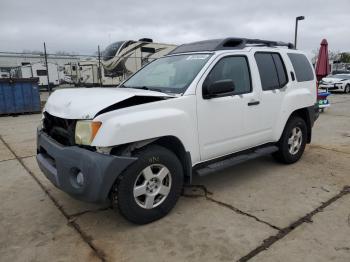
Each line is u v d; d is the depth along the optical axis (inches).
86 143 120.7
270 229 129.8
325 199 157.0
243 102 165.3
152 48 845.8
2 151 261.6
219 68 157.8
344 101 655.1
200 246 119.6
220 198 159.9
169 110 135.2
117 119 119.9
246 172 196.4
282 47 206.5
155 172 136.9
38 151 156.9
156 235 127.6
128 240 124.7
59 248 120.6
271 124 186.1
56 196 167.5
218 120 154.4
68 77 1130.0
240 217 140.2
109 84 834.8
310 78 218.1
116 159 119.5
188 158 143.6
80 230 133.0
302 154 226.8
